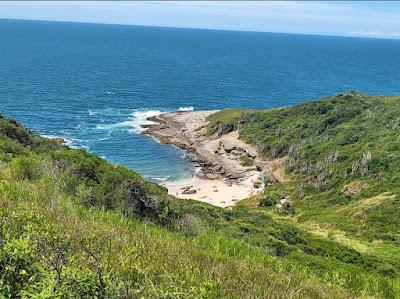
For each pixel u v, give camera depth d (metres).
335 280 11.41
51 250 5.50
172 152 84.94
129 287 4.81
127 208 14.56
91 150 81.31
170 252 8.34
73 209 10.56
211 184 73.25
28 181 13.17
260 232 26.05
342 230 49.25
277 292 7.57
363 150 70.38
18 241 4.69
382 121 78.69
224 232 18.30
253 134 88.00
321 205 61.09
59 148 37.97
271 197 65.56
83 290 4.20
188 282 6.40
